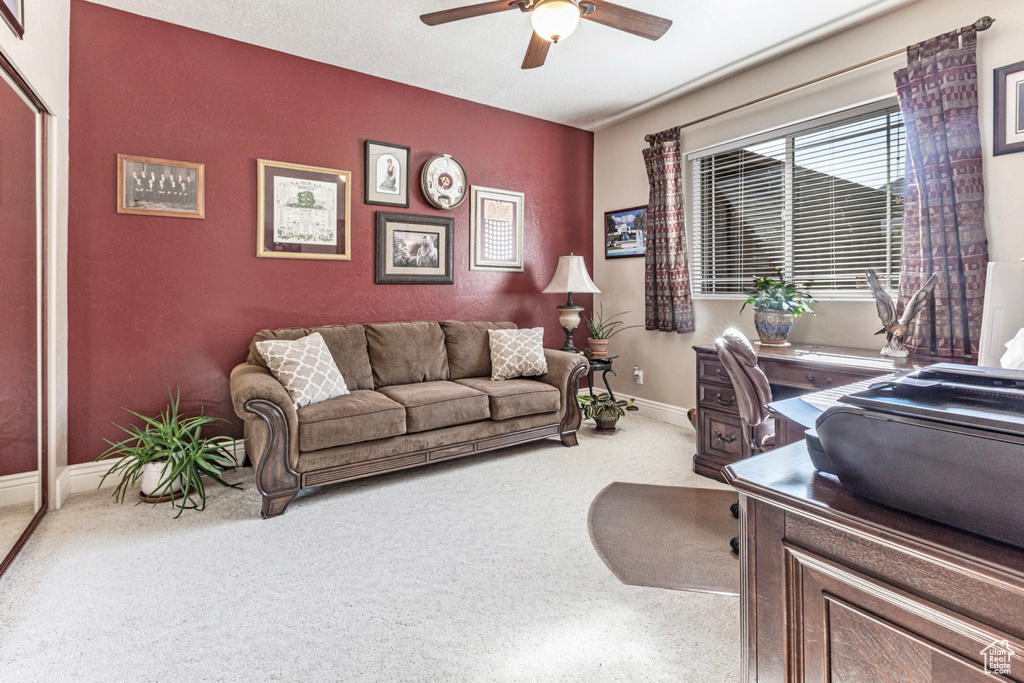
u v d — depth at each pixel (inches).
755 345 122.6
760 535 28.5
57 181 98.2
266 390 95.0
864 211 117.5
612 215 184.4
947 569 20.8
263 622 65.0
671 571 77.5
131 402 114.0
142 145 112.9
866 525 23.2
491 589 72.6
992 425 20.0
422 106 151.3
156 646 60.3
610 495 106.7
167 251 116.6
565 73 140.2
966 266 97.3
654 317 163.9
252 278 127.1
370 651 59.7
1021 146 92.0
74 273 107.1
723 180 149.8
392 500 104.0
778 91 131.6
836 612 25.3
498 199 167.9
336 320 139.7
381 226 145.0
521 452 135.2
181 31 116.3
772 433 87.6
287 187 130.1
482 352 151.1
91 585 72.9
